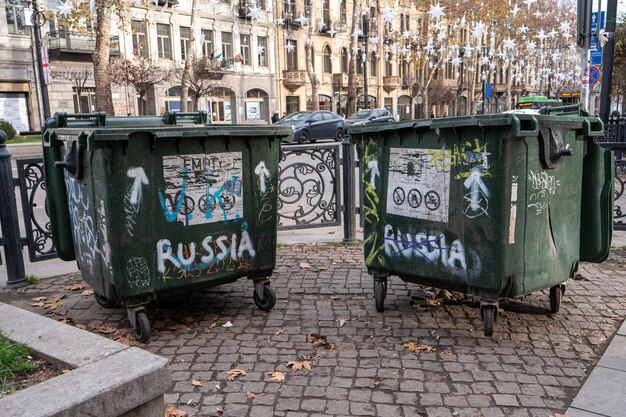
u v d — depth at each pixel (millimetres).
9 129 24266
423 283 4324
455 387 3348
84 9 22516
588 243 4625
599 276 5496
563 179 4188
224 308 4793
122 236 3875
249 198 4441
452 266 4023
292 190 7125
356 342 4031
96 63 22812
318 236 7441
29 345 2713
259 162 4449
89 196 4078
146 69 31969
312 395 3281
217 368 3643
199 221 4203
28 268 6039
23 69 31000
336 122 28125
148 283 4016
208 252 4277
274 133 4430
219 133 4148
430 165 4070
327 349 3912
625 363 3580
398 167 4297
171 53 37219
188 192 4129
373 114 30750
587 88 9875
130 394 2332
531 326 4281
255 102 43719
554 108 5105
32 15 21172
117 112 34562
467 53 37219
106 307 4746
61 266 6098
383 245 4473
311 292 5164
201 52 38719
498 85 59188
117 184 3824
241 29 41344
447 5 35469
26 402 2141
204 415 3084
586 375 3488
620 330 4105
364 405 3158
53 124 4773
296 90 46094
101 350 2609
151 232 3990
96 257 4152
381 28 41469
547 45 43688
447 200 3990
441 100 54344
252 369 3623
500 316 4488
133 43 34812
